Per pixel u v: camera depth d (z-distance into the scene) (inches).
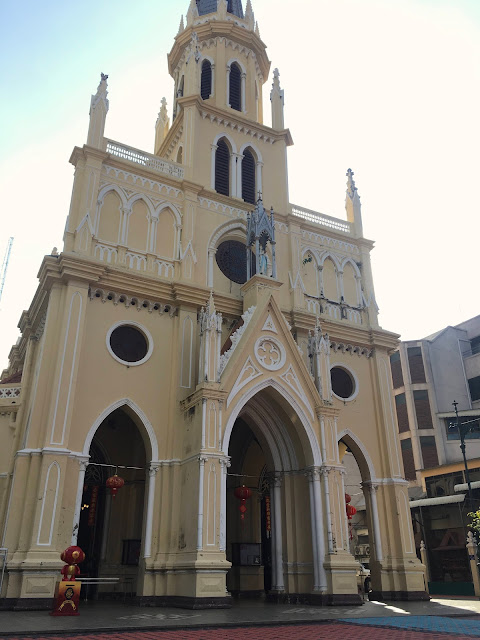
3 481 879.7
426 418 2020.2
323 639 436.1
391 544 947.3
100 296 855.1
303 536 852.6
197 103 1125.1
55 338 792.9
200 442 760.3
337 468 858.8
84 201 896.9
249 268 991.6
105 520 940.0
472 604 859.4
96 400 794.2
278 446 915.4
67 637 439.2
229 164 1142.3
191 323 906.1
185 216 994.7
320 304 1090.1
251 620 561.9
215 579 692.7
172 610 663.1
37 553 660.1
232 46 1314.0
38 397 753.6
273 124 1246.9
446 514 1595.7
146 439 823.7
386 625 545.0
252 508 1067.3
